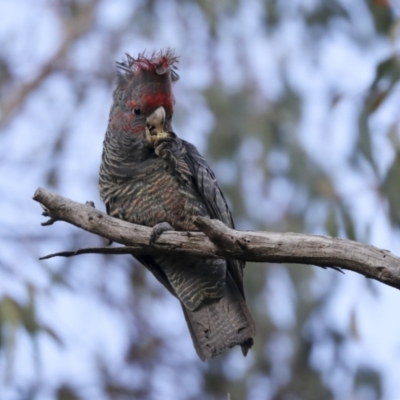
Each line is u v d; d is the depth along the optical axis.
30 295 11.75
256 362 14.59
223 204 8.86
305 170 13.94
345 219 11.70
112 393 14.54
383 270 6.30
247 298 14.57
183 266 8.48
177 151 8.48
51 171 14.83
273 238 6.58
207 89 14.53
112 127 8.58
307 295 14.34
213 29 14.56
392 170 11.31
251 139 14.22
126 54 10.63
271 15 14.74
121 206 8.63
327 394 14.41
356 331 11.55
